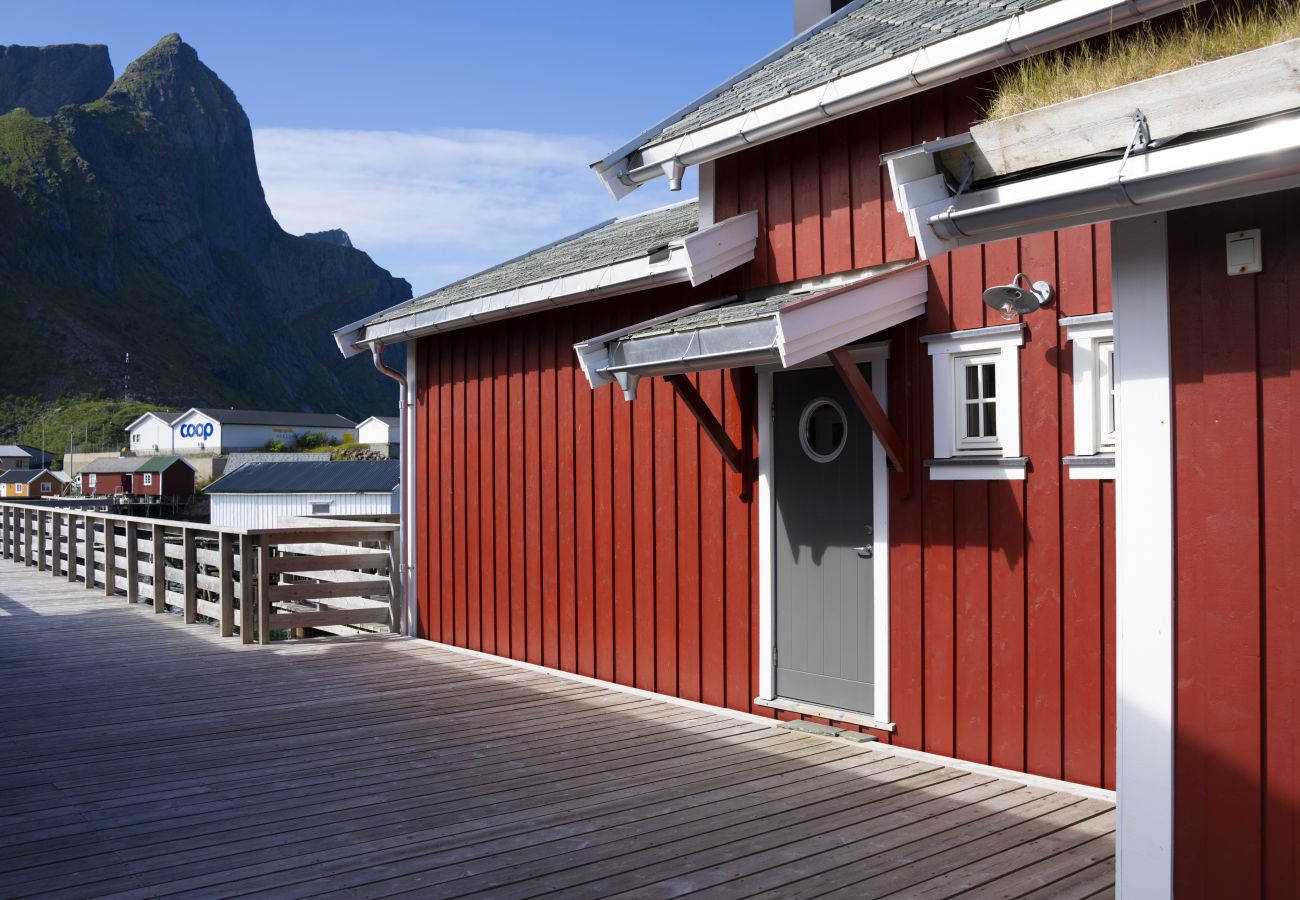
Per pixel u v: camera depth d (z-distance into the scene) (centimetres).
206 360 16650
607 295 702
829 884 373
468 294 842
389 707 659
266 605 902
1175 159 273
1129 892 311
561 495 782
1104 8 424
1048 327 495
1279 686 286
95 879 384
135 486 8762
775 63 661
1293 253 286
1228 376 297
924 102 542
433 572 925
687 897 364
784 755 541
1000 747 509
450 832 432
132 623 1023
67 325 14912
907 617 550
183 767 527
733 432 649
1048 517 493
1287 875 283
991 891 365
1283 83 258
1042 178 300
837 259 588
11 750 559
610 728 603
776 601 621
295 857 405
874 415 528
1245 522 293
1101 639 473
